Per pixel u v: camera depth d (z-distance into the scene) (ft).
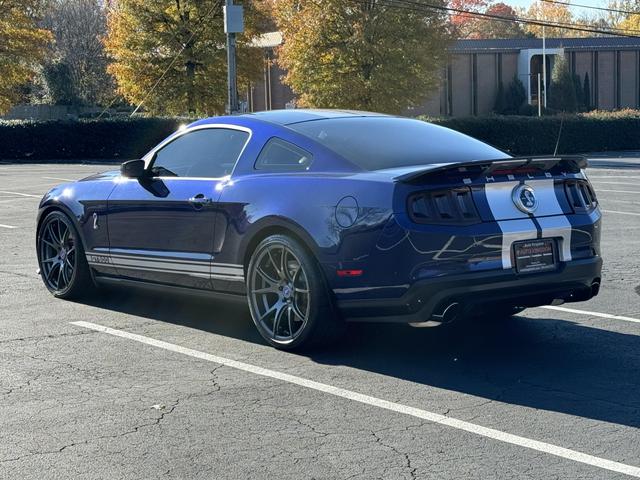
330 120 21.61
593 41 230.48
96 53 230.68
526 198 18.81
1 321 23.22
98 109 228.84
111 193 23.90
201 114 149.28
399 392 17.19
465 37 273.33
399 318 18.37
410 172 18.06
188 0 144.66
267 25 150.71
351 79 132.26
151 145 138.72
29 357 19.79
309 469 13.38
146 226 22.89
